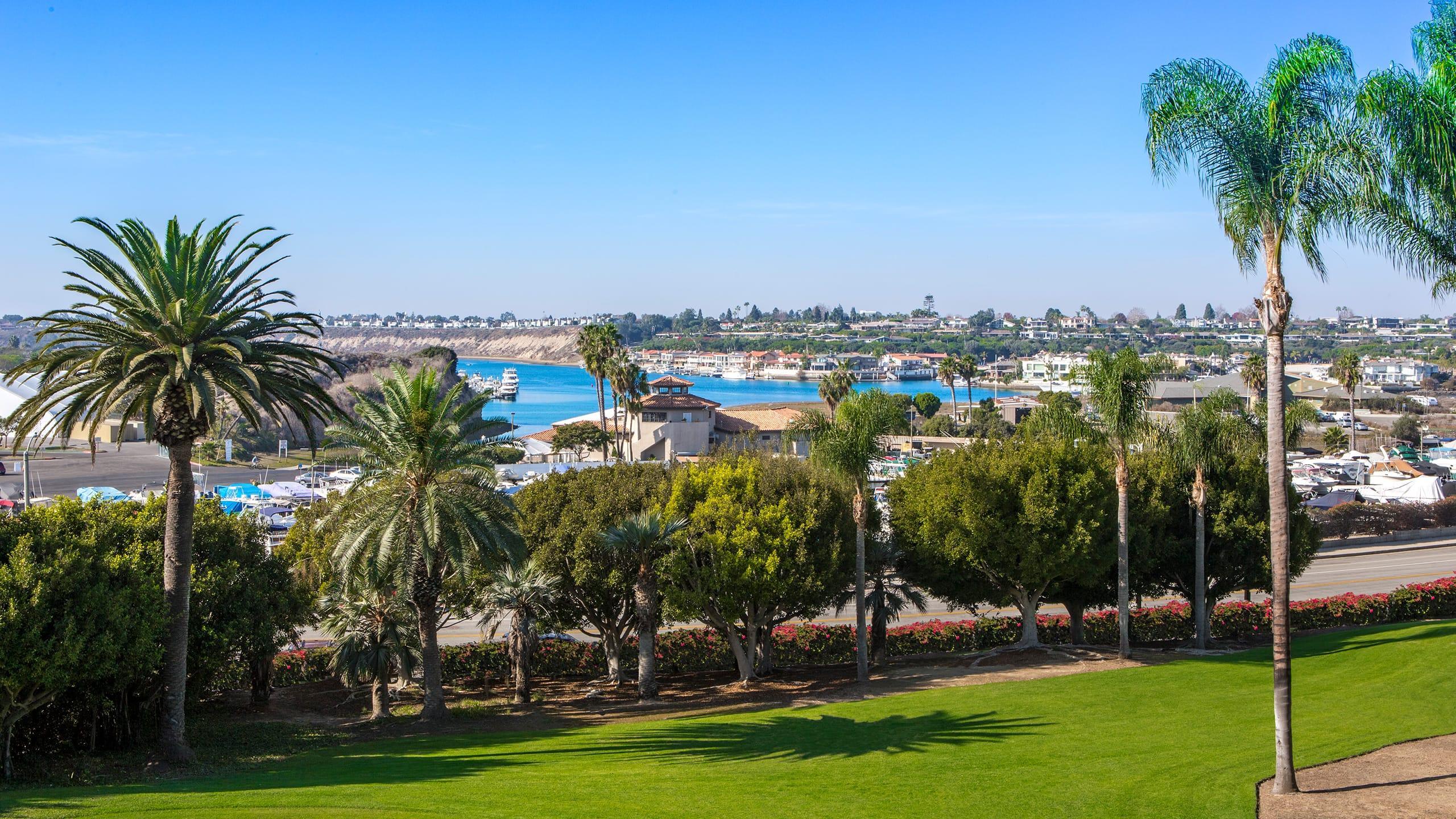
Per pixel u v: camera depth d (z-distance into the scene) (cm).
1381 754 2352
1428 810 1905
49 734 2819
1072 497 3978
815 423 3878
